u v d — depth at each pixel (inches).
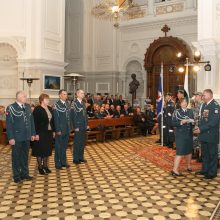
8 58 558.6
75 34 794.2
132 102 717.3
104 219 172.1
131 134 515.8
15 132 240.8
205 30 382.0
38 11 538.3
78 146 307.6
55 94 564.1
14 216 177.0
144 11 724.7
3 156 344.8
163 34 699.4
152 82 716.7
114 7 603.8
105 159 327.3
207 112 255.6
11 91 559.2
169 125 399.5
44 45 544.7
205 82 377.7
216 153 256.1
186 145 259.4
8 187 230.8
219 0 372.5
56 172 273.4
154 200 201.9
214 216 175.8
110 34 762.8
